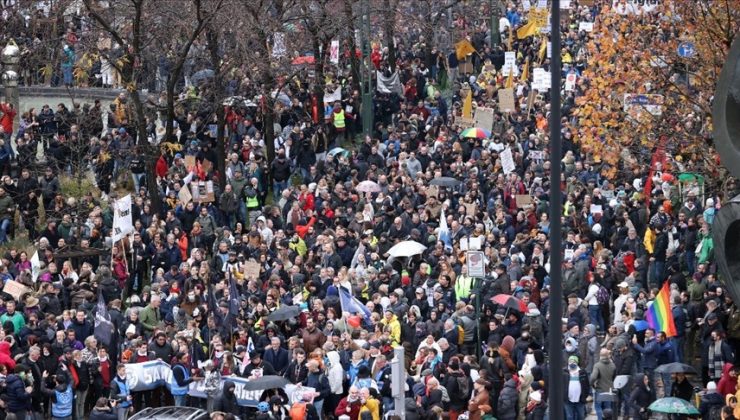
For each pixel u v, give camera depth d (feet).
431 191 274.16
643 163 262.06
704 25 236.84
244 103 318.45
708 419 192.75
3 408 202.18
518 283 227.61
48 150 299.99
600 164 278.67
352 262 247.50
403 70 366.22
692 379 218.59
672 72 247.91
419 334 217.36
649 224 246.88
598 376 203.62
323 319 219.82
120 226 249.96
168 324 222.69
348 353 207.51
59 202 274.57
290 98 334.65
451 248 250.37
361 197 278.67
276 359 209.77
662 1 244.83
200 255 241.35
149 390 213.46
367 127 333.42
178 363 209.67
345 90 350.23
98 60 342.85
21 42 348.38
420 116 332.39
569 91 325.01
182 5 307.58
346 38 347.15
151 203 276.82
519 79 358.84
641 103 239.09
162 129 320.29
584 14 394.32
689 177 250.37
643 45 241.14
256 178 290.35
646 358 206.18
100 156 294.66
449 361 203.00
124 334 225.76
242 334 213.87
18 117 338.54
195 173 288.71
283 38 314.55
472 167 286.05
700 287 223.71
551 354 124.36
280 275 241.35
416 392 199.11
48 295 228.43
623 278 238.07
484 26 422.00
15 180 292.61
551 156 126.52
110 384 210.38
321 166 296.10
